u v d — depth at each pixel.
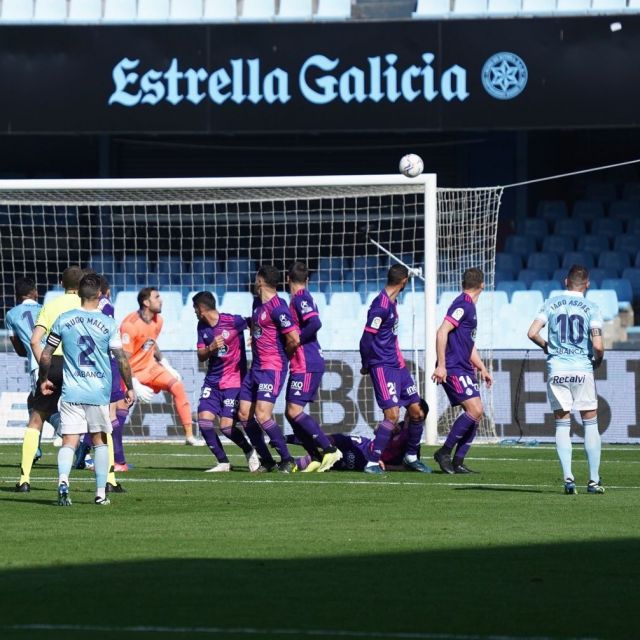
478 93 71.75
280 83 72.69
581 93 71.25
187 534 28.55
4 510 32.94
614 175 89.94
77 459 46.06
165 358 60.78
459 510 33.12
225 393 44.25
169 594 21.41
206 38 72.81
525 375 60.91
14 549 26.31
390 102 72.25
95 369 33.56
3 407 62.69
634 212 87.00
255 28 72.75
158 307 53.91
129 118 73.25
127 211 86.69
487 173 88.38
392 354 44.09
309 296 43.78
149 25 73.06
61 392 37.12
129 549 26.36
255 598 21.14
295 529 29.42
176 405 57.59
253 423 44.28
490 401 60.72
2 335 67.88
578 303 36.66
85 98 73.38
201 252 87.19
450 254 74.00
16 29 73.25
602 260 83.25
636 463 49.09
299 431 44.59
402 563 24.64
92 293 33.56
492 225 72.06
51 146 93.25
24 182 59.62
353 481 41.00
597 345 36.62
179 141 89.88
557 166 89.38
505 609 20.34
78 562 24.67
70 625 19.02
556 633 18.61
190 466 47.47
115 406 44.53
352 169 89.38
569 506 33.97
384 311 43.72
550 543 27.20
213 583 22.42
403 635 18.41
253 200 64.19
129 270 86.62
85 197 65.12
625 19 70.94
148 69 73.19
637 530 29.25
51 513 32.38
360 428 60.94
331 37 72.50
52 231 86.94
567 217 87.44
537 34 71.50
